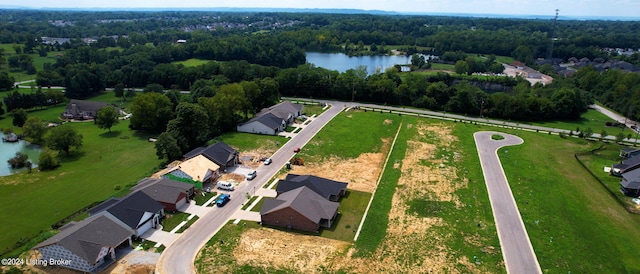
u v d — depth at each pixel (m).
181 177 71.19
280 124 105.38
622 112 135.25
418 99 138.75
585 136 106.19
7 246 52.31
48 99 132.75
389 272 48.78
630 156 89.75
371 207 65.00
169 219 60.22
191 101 119.56
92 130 106.12
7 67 189.88
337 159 86.44
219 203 64.12
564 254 53.31
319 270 48.84
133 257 50.69
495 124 118.75
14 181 72.94
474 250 53.53
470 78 184.38
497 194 70.50
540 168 83.31
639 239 57.69
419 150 92.25
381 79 148.38
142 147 92.69
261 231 57.62
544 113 126.56
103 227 51.75
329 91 145.25
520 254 53.00
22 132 104.62
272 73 158.00
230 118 105.12
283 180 69.12
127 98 145.50
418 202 66.69
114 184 72.31
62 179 74.31
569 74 195.50
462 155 89.62
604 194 72.44
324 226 59.19
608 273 49.78
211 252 52.19
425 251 53.06
